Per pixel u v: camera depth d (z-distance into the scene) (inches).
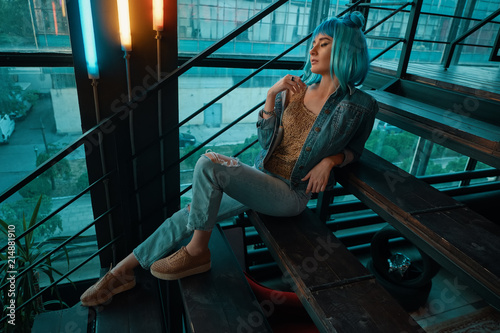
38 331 65.1
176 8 69.5
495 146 49.7
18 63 69.4
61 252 94.6
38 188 86.7
